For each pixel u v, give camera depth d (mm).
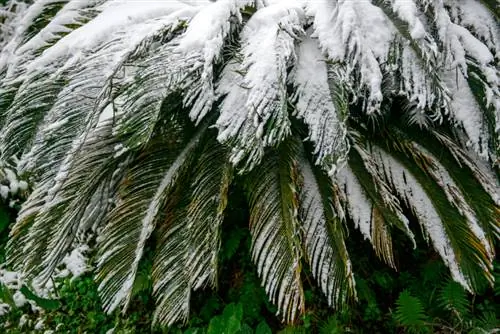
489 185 2643
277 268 2510
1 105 2766
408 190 2691
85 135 2430
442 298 2625
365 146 2760
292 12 2688
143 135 2445
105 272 2611
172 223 2668
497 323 2572
